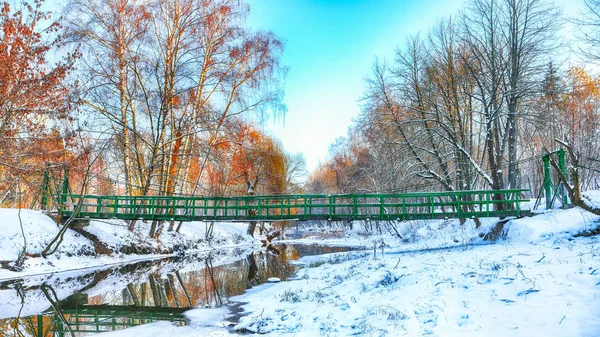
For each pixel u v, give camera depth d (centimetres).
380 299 826
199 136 2380
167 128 2206
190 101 2112
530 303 632
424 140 2178
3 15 1502
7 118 1559
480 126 2477
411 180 2533
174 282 1466
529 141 2784
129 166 2192
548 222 1348
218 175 2659
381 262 1364
